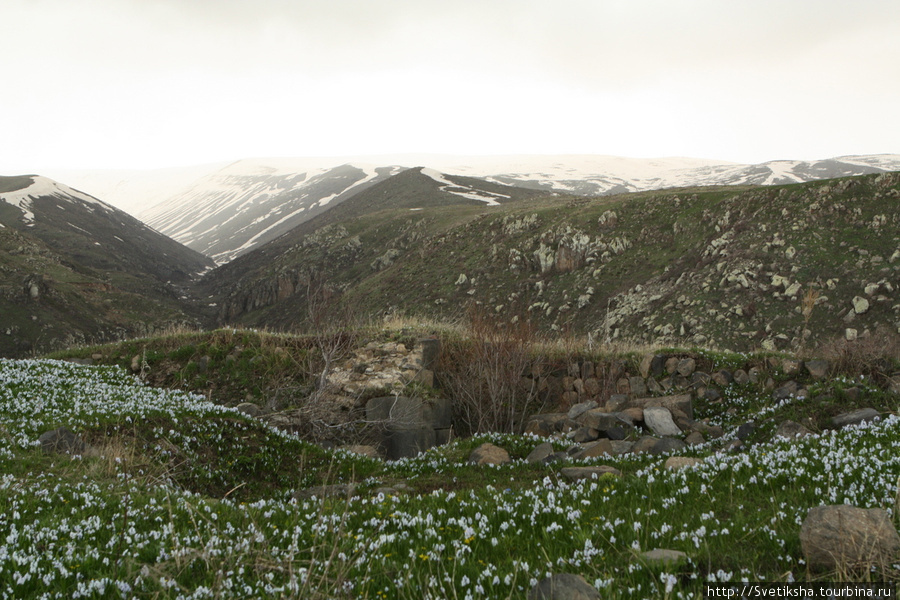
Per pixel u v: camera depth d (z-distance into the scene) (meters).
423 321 21.12
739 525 5.15
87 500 6.21
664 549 4.69
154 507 6.25
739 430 11.80
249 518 6.14
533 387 17.39
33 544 4.84
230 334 19.86
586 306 71.56
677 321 58.22
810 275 55.31
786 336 50.09
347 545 5.14
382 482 9.52
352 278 126.50
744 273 59.38
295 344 18.95
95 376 15.80
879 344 14.41
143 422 10.49
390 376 16.47
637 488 6.98
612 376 16.23
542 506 6.30
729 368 15.40
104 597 3.98
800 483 6.30
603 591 3.90
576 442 12.77
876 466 6.36
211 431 10.93
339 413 15.61
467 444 12.45
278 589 4.01
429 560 4.73
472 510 6.51
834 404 11.74
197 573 4.54
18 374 14.03
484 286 86.88
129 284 150.00
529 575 4.31
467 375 17.17
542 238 88.50
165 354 19.44
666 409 13.32
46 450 8.59
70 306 94.56
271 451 11.02
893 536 4.14
